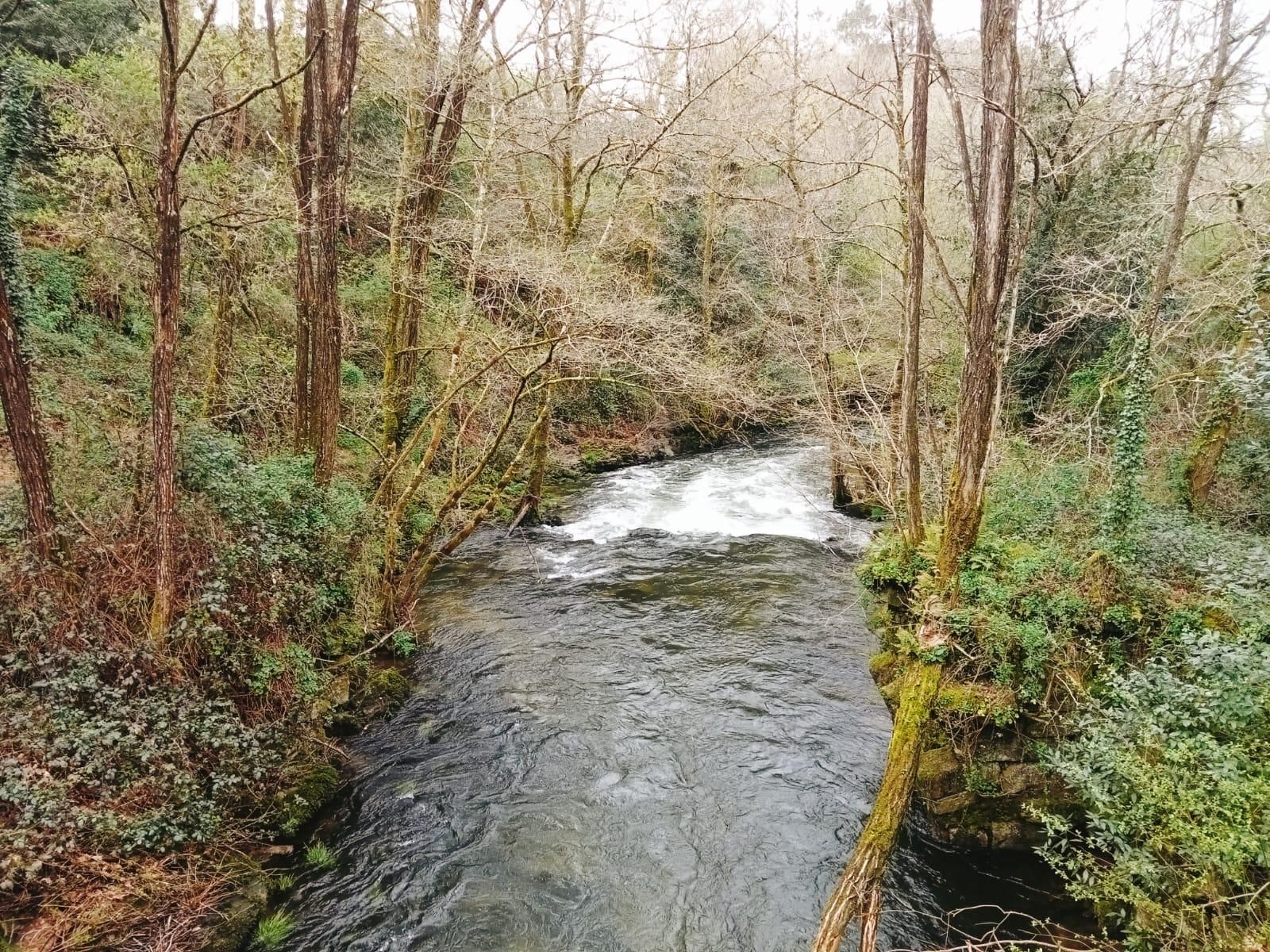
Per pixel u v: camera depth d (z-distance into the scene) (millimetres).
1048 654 6777
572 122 12656
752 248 20625
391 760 7977
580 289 9570
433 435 9992
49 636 6121
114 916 5152
